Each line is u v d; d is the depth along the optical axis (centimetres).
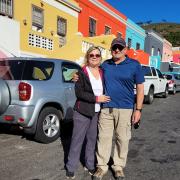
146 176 496
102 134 480
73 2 1928
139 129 848
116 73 461
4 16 1305
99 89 468
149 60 2775
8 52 1266
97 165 491
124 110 465
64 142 683
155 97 1791
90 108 468
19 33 1337
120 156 483
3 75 653
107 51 1894
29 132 648
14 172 501
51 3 1708
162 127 886
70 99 724
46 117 664
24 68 645
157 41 3866
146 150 641
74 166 484
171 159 584
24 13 1496
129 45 3008
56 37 1620
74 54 1598
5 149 624
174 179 486
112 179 479
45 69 686
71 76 745
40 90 645
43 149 628
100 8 2334
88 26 2169
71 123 815
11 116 623
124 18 2830
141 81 462
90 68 473
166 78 1839
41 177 483
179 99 1714
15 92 624
